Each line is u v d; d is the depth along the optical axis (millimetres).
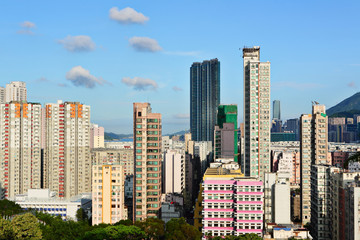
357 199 195000
